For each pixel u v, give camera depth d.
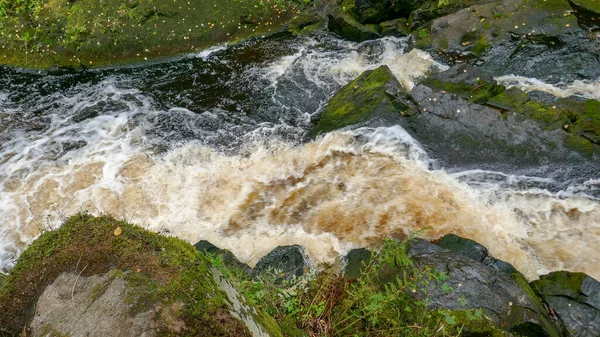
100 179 6.59
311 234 5.63
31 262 2.32
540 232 5.47
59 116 7.86
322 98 7.72
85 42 8.90
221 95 8.05
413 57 8.09
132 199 6.28
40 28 9.04
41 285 2.23
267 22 9.16
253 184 6.38
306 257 5.16
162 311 2.06
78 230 2.40
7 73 8.86
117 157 6.94
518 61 7.62
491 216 5.67
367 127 6.59
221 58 8.79
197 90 8.22
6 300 2.22
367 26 8.71
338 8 9.00
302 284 3.83
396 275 4.13
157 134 7.35
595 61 7.32
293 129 7.22
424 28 8.34
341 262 5.08
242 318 2.29
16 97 8.37
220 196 6.26
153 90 8.31
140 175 6.62
